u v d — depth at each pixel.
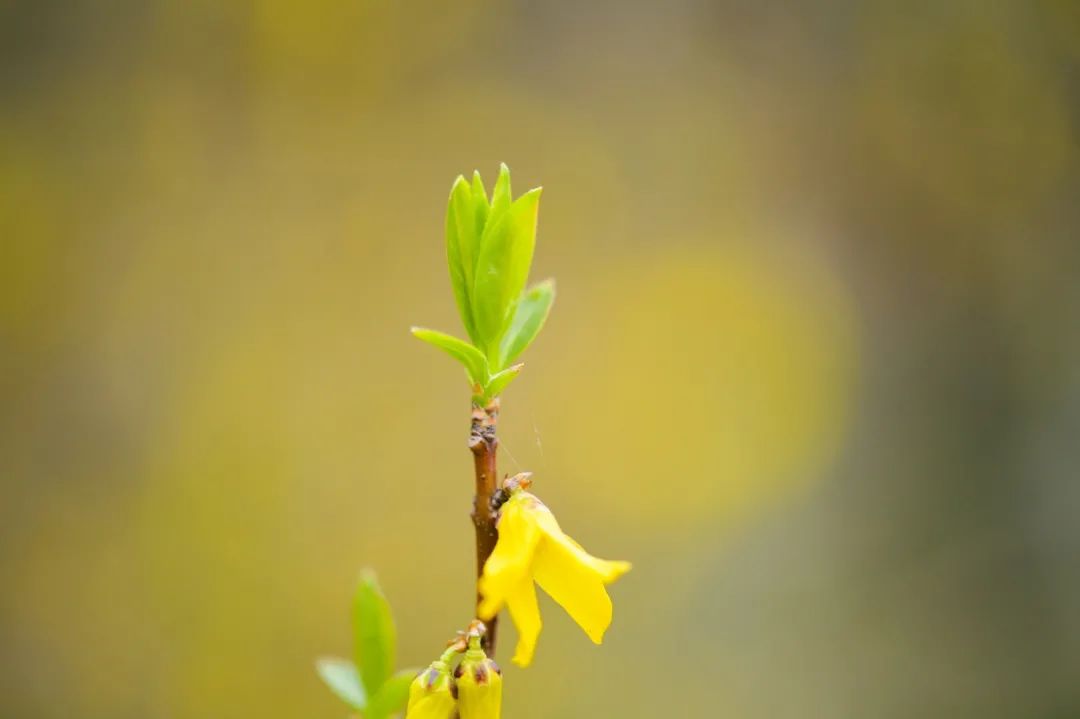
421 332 0.41
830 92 0.97
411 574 0.87
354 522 0.88
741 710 0.83
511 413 0.90
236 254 0.92
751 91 0.98
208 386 0.90
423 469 0.90
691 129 0.97
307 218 0.94
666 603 0.87
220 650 0.84
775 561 0.89
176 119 0.93
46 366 0.88
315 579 0.87
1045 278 0.92
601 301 0.94
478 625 0.42
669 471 0.91
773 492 0.91
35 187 0.90
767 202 0.97
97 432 0.88
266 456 0.89
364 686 0.45
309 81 0.95
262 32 0.94
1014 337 0.92
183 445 0.88
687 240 0.96
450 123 0.96
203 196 0.93
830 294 0.95
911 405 0.93
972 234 0.94
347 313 0.93
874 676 0.85
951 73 0.95
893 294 0.95
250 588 0.86
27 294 0.88
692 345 0.93
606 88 0.98
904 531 0.89
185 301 0.91
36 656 0.82
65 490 0.86
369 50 0.95
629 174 0.97
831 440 0.92
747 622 0.87
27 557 0.84
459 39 0.97
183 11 0.93
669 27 0.99
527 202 0.42
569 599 0.41
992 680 0.84
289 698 0.84
